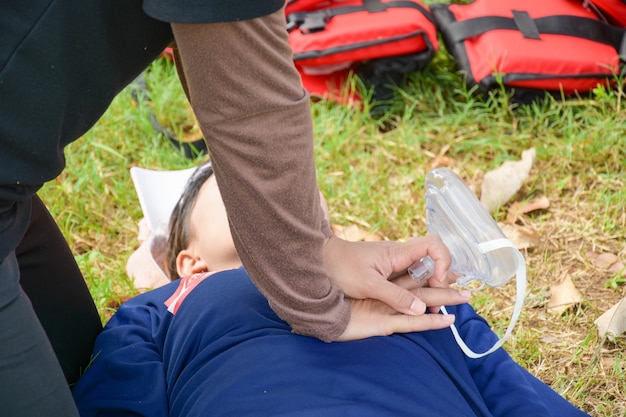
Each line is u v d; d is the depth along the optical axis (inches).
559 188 106.3
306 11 122.2
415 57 120.6
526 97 117.7
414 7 122.6
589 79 116.1
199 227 84.6
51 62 45.3
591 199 105.0
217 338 65.8
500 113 117.0
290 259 52.4
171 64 130.7
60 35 45.0
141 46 48.0
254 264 52.8
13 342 48.3
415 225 104.3
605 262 95.1
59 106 46.5
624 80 116.4
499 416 65.1
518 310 57.8
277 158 48.7
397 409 57.2
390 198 108.2
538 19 120.6
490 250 56.3
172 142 118.1
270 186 49.4
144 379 67.3
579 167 109.9
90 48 46.1
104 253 103.0
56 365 51.7
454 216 60.6
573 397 78.1
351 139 117.6
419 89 123.9
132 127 120.2
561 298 89.4
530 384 69.5
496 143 114.9
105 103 49.0
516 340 84.5
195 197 85.5
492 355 69.0
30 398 49.8
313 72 122.3
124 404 66.0
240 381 59.4
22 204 50.1
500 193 105.0
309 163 50.6
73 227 105.8
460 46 121.5
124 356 69.7
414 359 61.3
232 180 49.4
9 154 46.3
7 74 44.7
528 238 99.0
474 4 127.0
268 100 47.2
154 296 76.7
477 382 67.8
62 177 113.3
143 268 95.5
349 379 58.5
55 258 72.6
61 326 73.3
